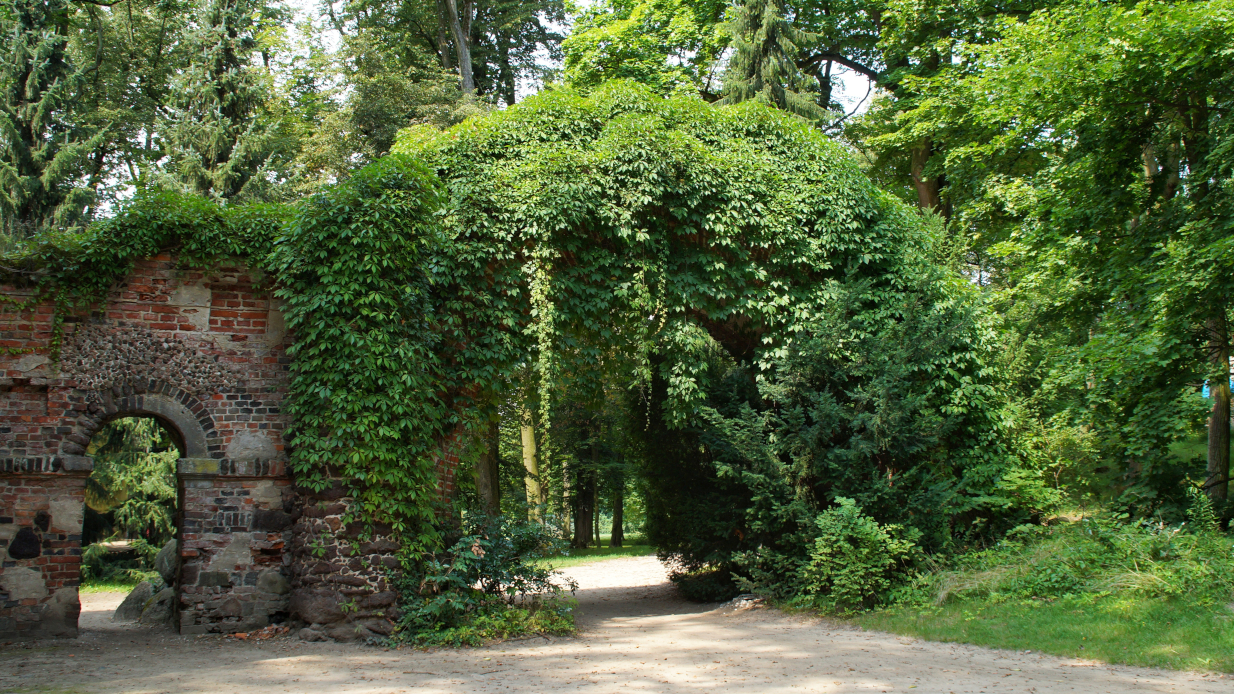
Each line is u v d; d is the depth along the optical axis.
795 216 12.43
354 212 9.66
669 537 14.73
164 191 9.93
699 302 11.90
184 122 22.25
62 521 9.23
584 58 21.50
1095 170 13.92
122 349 9.60
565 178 11.19
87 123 23.73
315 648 8.75
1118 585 9.34
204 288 10.01
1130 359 12.57
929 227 14.26
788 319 12.45
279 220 10.27
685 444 14.34
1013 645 8.28
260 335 10.14
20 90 22.91
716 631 10.09
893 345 12.02
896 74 21.98
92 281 9.51
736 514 13.13
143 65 25.42
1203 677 6.74
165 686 6.57
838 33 24.09
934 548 11.62
